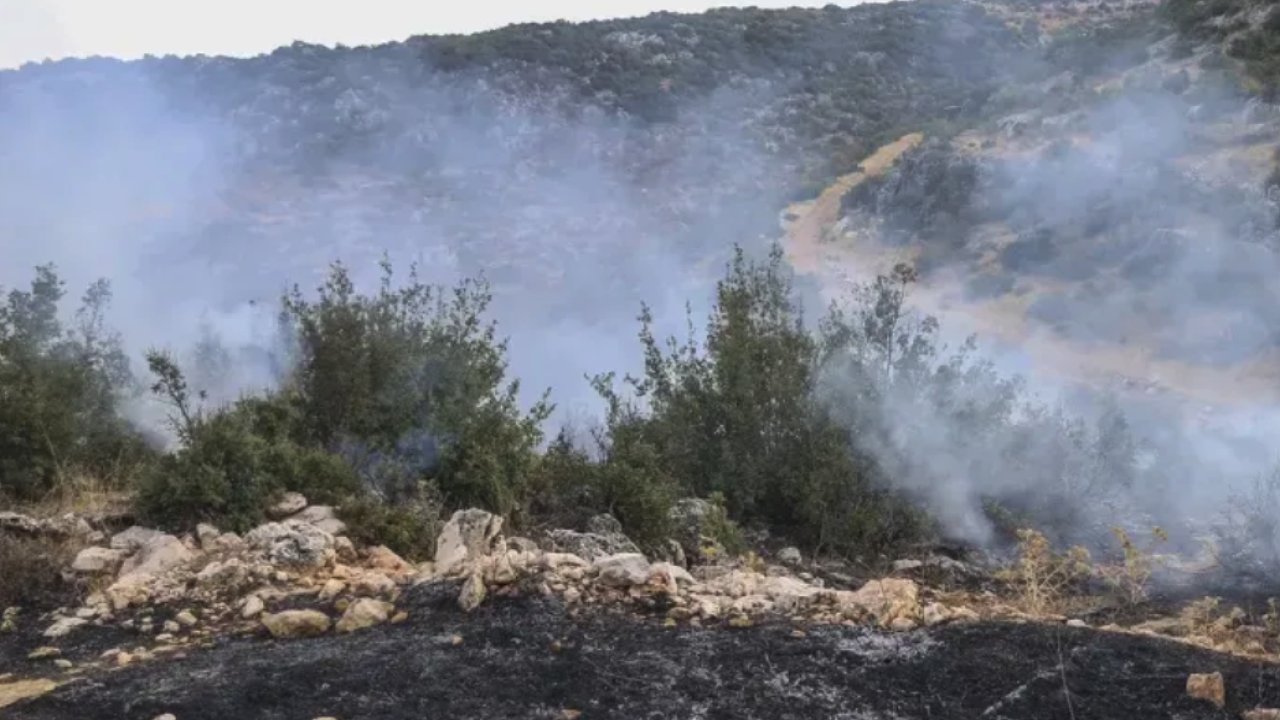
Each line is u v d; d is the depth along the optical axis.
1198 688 4.70
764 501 10.20
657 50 67.94
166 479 7.28
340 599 5.98
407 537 7.38
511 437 8.71
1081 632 5.45
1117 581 8.15
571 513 8.58
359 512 7.48
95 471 8.91
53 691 4.86
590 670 5.01
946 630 5.50
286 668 5.04
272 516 7.40
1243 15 41.00
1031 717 4.54
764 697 4.76
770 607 5.98
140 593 6.11
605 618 5.69
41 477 8.40
